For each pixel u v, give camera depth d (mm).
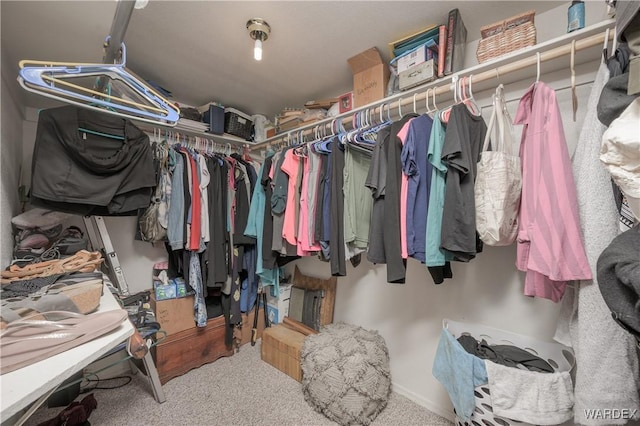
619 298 505
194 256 1864
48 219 1396
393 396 1630
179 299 1841
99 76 830
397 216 1073
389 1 1197
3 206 1186
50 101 1679
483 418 995
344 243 1338
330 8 1237
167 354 1735
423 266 1576
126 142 1394
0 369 487
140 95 905
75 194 1245
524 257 873
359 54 1540
